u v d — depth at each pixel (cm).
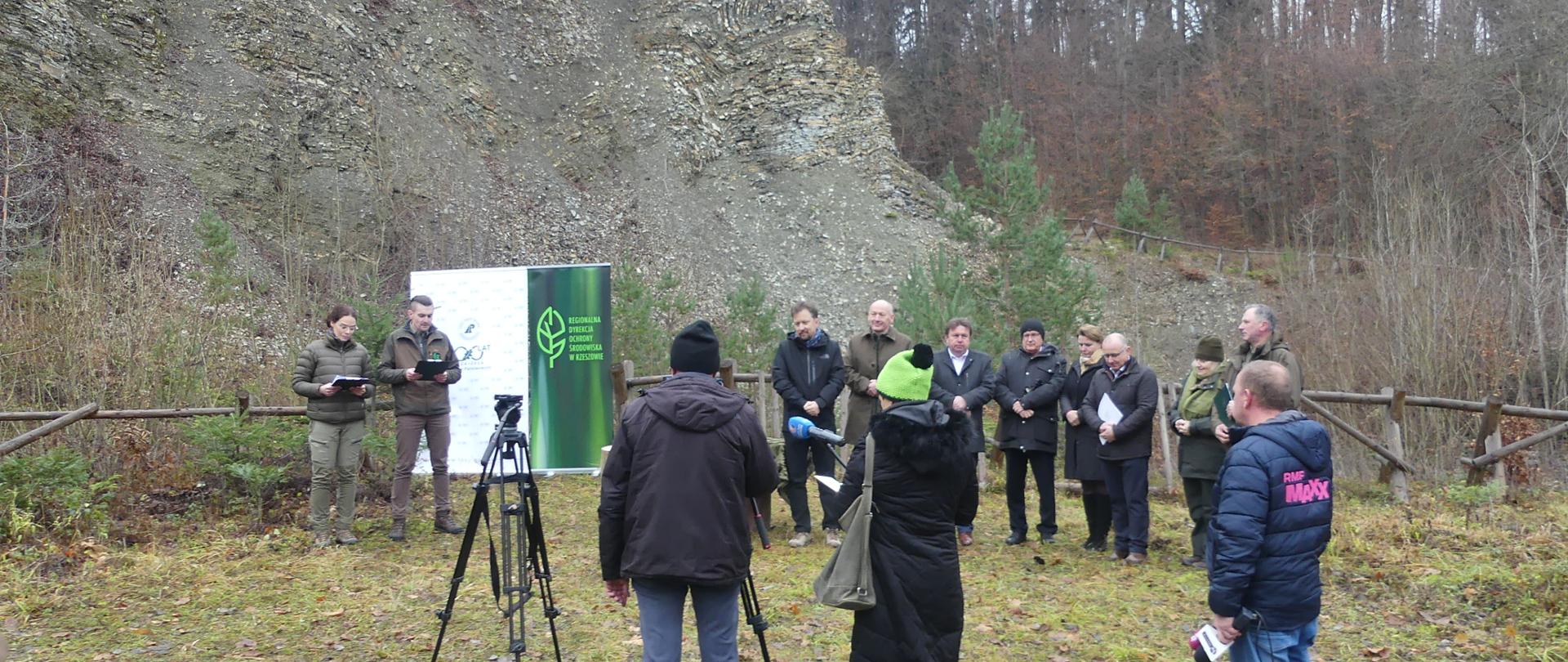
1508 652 503
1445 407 962
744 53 3369
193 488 888
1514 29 2597
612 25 3297
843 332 2589
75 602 599
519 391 1017
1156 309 3042
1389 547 718
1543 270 1700
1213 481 690
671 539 353
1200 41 4359
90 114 1856
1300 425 344
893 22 5109
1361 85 3516
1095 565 709
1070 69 4619
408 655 511
